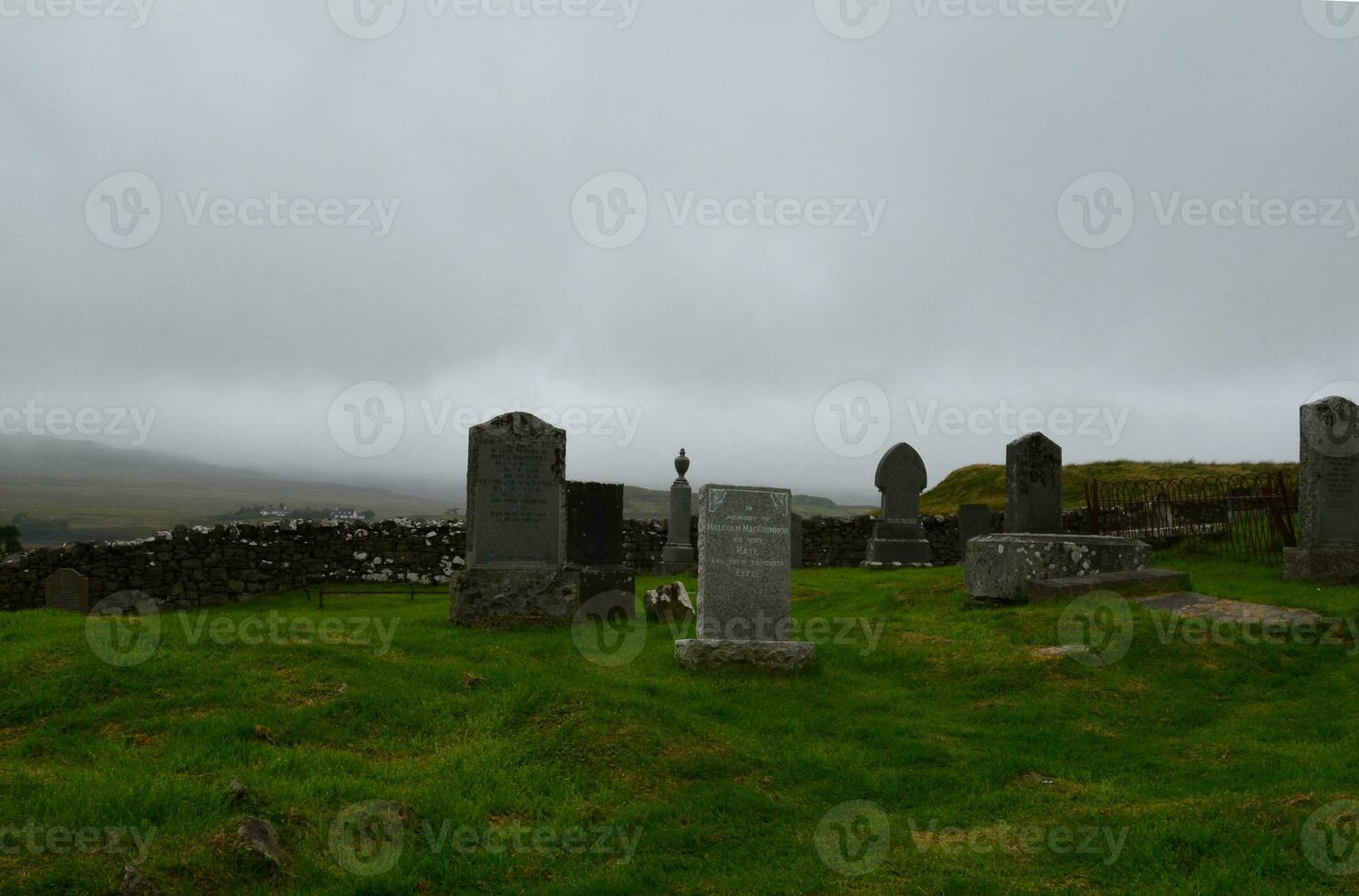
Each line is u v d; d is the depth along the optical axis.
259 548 20.84
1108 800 7.10
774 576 10.58
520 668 9.59
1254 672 10.36
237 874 5.23
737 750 7.73
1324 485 14.92
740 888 5.65
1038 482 15.38
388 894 5.41
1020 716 9.31
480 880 5.66
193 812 5.84
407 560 22.64
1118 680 10.11
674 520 24.58
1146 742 8.66
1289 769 7.56
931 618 13.57
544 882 5.71
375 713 8.28
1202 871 5.69
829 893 5.61
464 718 8.32
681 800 6.86
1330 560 14.66
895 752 8.21
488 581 12.63
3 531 25.22
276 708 8.15
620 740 7.57
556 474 13.07
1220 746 8.38
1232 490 21.78
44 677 8.33
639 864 5.94
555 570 12.87
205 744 7.29
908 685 10.46
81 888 4.90
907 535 23.08
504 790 6.84
